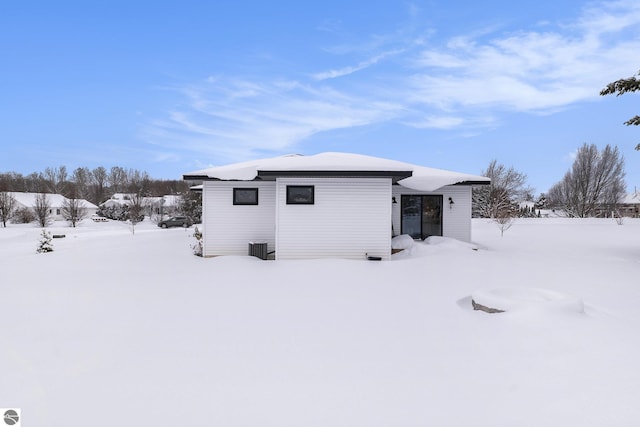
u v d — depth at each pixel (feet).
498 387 12.10
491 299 20.22
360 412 10.73
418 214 48.98
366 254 38.09
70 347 15.70
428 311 20.94
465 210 49.21
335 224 38.14
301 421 10.30
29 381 12.66
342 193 38.14
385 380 12.69
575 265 35.55
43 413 10.68
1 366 13.87
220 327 18.26
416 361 14.23
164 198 219.20
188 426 10.08
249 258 38.11
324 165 38.19
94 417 10.48
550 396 11.46
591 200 142.31
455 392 11.83
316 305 22.22
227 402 11.29
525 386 12.13
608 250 50.37
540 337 16.30
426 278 29.55
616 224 94.63
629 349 14.88
